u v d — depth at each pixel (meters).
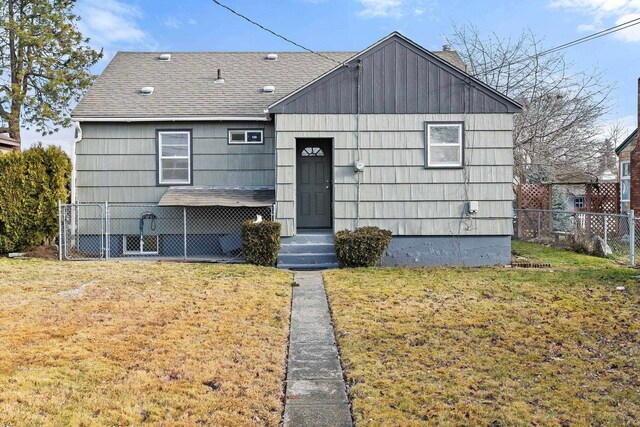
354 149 11.39
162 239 12.62
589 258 11.78
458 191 11.39
